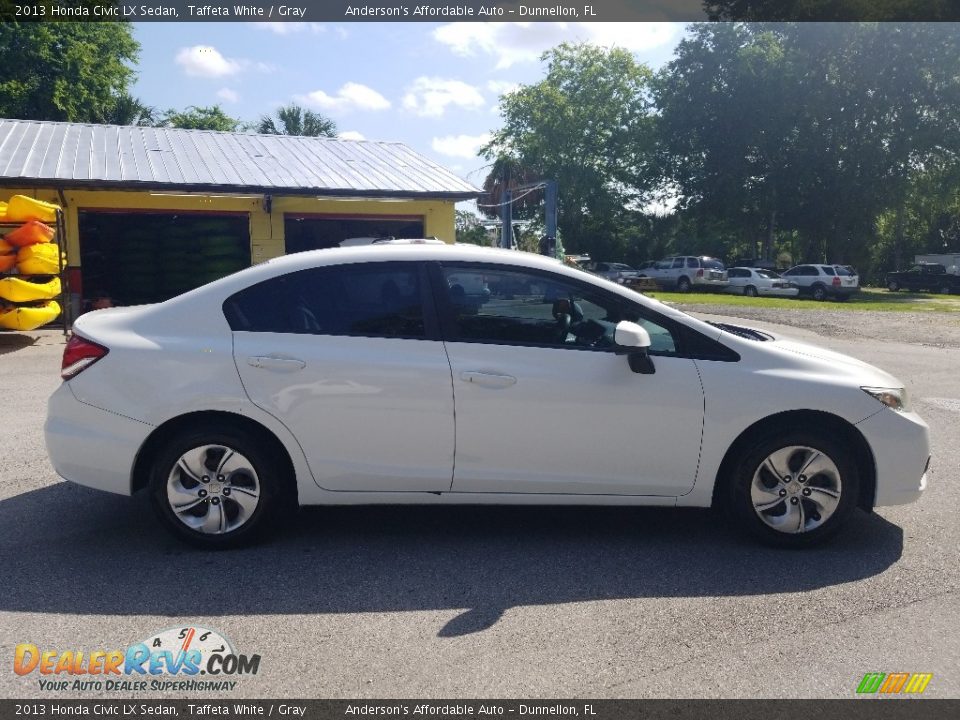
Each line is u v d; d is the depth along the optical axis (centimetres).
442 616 338
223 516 404
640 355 396
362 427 398
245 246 1653
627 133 5053
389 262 415
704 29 4256
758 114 4144
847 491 408
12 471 545
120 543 417
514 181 2848
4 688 282
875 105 4050
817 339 1512
